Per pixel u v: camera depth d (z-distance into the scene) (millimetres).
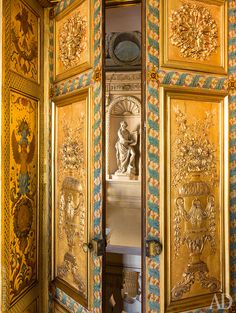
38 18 1565
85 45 1389
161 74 1276
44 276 1595
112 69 2729
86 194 1354
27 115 1465
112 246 1882
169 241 1267
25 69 1445
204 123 1347
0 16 1250
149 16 1271
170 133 1284
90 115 1337
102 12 1304
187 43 1324
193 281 1312
